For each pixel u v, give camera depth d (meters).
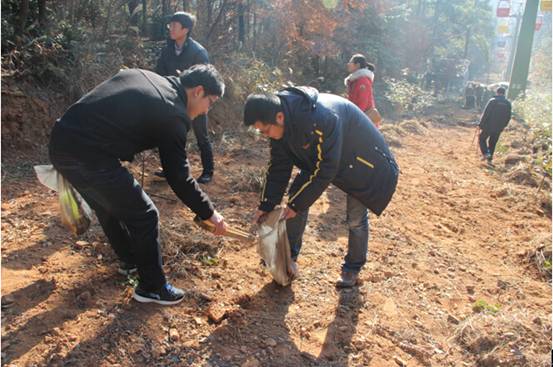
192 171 5.78
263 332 3.00
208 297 3.21
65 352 2.53
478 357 3.14
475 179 8.24
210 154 5.30
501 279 4.40
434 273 4.29
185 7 10.32
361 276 3.91
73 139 2.50
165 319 2.93
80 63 6.21
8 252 3.37
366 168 3.26
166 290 3.02
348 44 17.41
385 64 20.50
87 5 7.59
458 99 27.50
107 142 2.52
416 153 10.00
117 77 2.63
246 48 12.00
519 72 19.67
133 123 2.52
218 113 8.05
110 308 2.93
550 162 8.55
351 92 5.98
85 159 2.52
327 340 3.04
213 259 3.71
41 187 4.57
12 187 4.46
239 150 7.00
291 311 3.28
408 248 4.72
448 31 37.12
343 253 4.31
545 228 5.93
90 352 2.57
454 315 3.64
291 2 13.66
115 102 2.51
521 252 5.06
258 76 9.52
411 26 26.06
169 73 5.02
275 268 3.33
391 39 22.05
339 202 5.75
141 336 2.76
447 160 9.75
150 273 2.91
